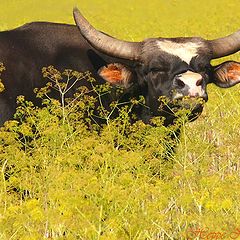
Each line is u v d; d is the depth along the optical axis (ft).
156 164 99.96
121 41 124.77
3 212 80.12
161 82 119.55
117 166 92.17
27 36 123.75
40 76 120.47
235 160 113.70
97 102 124.36
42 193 86.28
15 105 116.88
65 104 121.60
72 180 83.82
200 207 82.33
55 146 99.60
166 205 87.30
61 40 125.39
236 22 294.25
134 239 78.64
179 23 317.83
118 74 123.75
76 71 120.37
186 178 92.48
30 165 94.48
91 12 435.12
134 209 82.12
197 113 114.93
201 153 107.86
